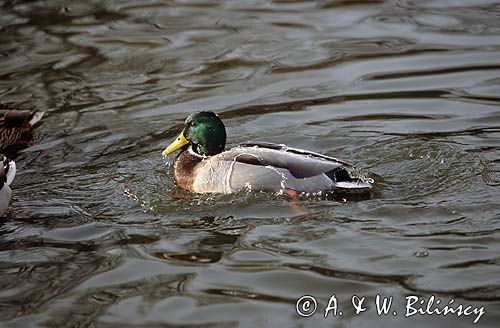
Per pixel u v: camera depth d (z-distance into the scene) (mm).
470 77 16531
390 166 13125
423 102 15562
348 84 16578
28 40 19078
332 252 10758
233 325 9398
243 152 12648
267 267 10516
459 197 11953
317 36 18906
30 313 9797
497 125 14430
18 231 11883
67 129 15367
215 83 16922
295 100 15992
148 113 15820
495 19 19234
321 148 14023
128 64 17891
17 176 13711
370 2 20703
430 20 19438
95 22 19969
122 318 9602
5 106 15797
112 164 13914
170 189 12992
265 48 18406
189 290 10102
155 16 20297
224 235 11398
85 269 10727
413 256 10523
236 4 20938
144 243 11305
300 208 11961
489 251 10523
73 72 17625
